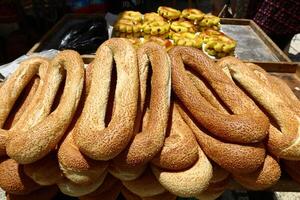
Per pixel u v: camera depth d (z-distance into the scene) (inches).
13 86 22.8
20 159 18.3
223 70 23.4
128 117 18.5
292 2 49.3
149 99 21.8
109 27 47.7
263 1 52.2
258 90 21.6
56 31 46.5
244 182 20.8
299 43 75.2
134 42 40.9
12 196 21.6
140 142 18.3
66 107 19.5
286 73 36.9
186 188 18.7
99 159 18.0
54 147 19.1
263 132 19.1
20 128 19.9
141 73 21.7
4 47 62.4
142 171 19.6
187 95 20.7
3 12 62.4
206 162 19.5
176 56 22.3
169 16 46.4
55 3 63.8
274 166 20.0
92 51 42.3
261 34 46.9
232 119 19.2
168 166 18.9
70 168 18.4
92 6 60.7
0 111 21.6
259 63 36.4
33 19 66.1
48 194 22.3
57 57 22.2
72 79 20.6
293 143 19.5
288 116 20.5
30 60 24.5
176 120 21.0
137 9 66.3
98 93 19.8
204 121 19.8
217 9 74.9
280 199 40.6
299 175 21.7
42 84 22.3
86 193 20.0
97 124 18.7
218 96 21.8
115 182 22.4
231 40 41.5
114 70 22.0
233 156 18.8
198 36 43.1
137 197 22.1
